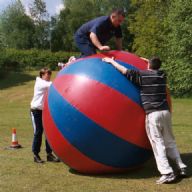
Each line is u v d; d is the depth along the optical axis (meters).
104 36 8.27
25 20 75.69
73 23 70.25
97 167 7.89
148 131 7.64
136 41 42.12
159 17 40.66
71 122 7.61
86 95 7.54
